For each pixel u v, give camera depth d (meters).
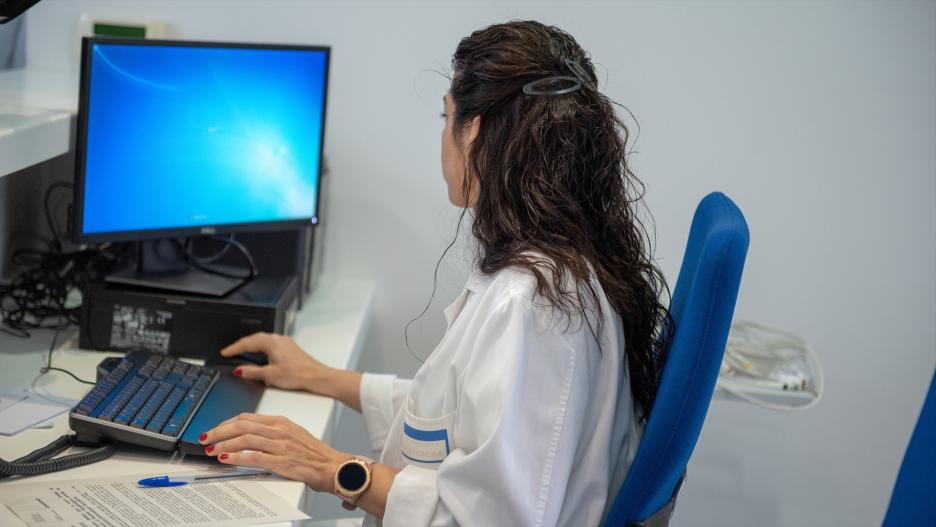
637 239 1.27
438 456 1.17
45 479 1.13
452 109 1.25
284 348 1.55
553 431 1.08
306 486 1.22
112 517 1.05
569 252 1.12
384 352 2.21
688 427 1.08
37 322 1.69
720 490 2.29
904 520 1.33
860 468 2.24
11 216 1.81
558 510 1.09
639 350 1.22
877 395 2.19
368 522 1.29
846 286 2.12
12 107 1.60
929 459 1.30
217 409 1.37
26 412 1.32
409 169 2.09
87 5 1.98
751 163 2.06
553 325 1.08
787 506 2.29
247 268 1.78
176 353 1.60
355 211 2.12
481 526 1.08
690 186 2.08
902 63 1.98
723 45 1.99
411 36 2.00
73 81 1.91
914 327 2.13
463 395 1.10
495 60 1.17
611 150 1.19
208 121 1.61
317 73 1.75
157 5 1.99
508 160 1.15
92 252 1.79
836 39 1.97
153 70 1.52
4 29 1.94
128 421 1.23
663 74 2.01
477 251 1.24
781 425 2.23
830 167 2.05
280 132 1.72
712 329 1.05
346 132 2.07
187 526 1.05
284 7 1.99
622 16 1.98
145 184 1.56
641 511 1.12
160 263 1.66
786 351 1.96
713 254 1.04
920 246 2.09
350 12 1.99
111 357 1.50
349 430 2.28
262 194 1.72
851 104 2.01
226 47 1.60
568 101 1.15
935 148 2.02
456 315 1.25
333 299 2.02
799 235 2.10
